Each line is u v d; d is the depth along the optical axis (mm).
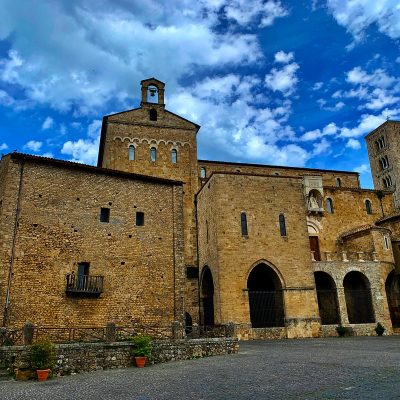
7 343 20875
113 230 29188
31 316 24969
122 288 28297
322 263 42219
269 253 38938
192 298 42094
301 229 40688
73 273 27016
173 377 16719
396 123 94312
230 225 38750
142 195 31062
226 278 37094
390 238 46281
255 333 36156
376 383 13711
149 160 47812
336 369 16984
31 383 16953
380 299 42344
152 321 28547
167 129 49688
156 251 30188
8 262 25047
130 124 48531
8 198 26125
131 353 21172
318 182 50344
